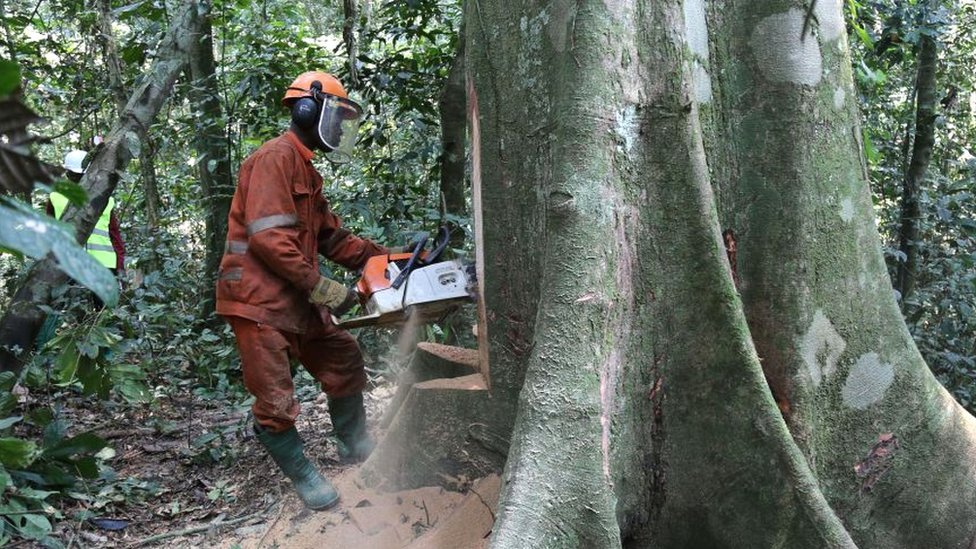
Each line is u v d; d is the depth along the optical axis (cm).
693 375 229
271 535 307
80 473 359
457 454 278
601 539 202
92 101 671
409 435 288
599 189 217
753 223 245
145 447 430
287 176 309
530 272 257
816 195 243
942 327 469
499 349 268
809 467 239
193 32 450
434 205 625
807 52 241
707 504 229
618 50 221
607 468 211
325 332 348
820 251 244
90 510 349
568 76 223
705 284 227
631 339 226
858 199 252
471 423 275
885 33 531
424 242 299
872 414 252
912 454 256
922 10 522
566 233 217
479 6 260
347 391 358
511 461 208
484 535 249
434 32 570
